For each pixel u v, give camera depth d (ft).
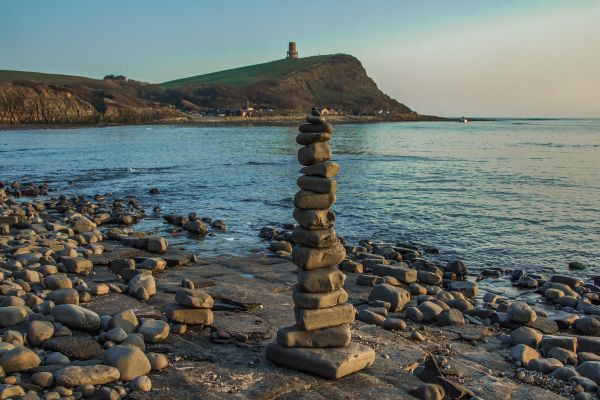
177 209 73.92
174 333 25.27
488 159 158.71
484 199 83.66
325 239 22.74
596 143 250.98
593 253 53.01
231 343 24.52
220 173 118.73
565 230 62.49
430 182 103.86
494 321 30.78
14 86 391.65
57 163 139.03
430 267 43.45
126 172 120.26
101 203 76.13
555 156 171.53
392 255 47.98
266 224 63.41
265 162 146.10
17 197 82.38
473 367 23.67
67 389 18.61
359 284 37.50
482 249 53.93
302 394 19.80
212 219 64.95
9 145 200.44
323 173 22.90
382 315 30.37
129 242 44.86
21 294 28.12
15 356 19.72
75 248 42.01
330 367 21.12
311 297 22.35
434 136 319.47
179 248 48.88
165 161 147.84
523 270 44.52
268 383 20.43
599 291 40.09
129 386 19.48
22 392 18.16
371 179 108.27
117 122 439.63
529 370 23.65
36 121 386.93
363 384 20.86
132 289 30.73
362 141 257.75
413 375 21.95
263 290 33.83
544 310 35.76
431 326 29.43
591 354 25.21
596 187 97.55
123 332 23.18
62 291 27.73
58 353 21.06
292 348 22.15
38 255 37.32
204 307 25.99
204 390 19.53
